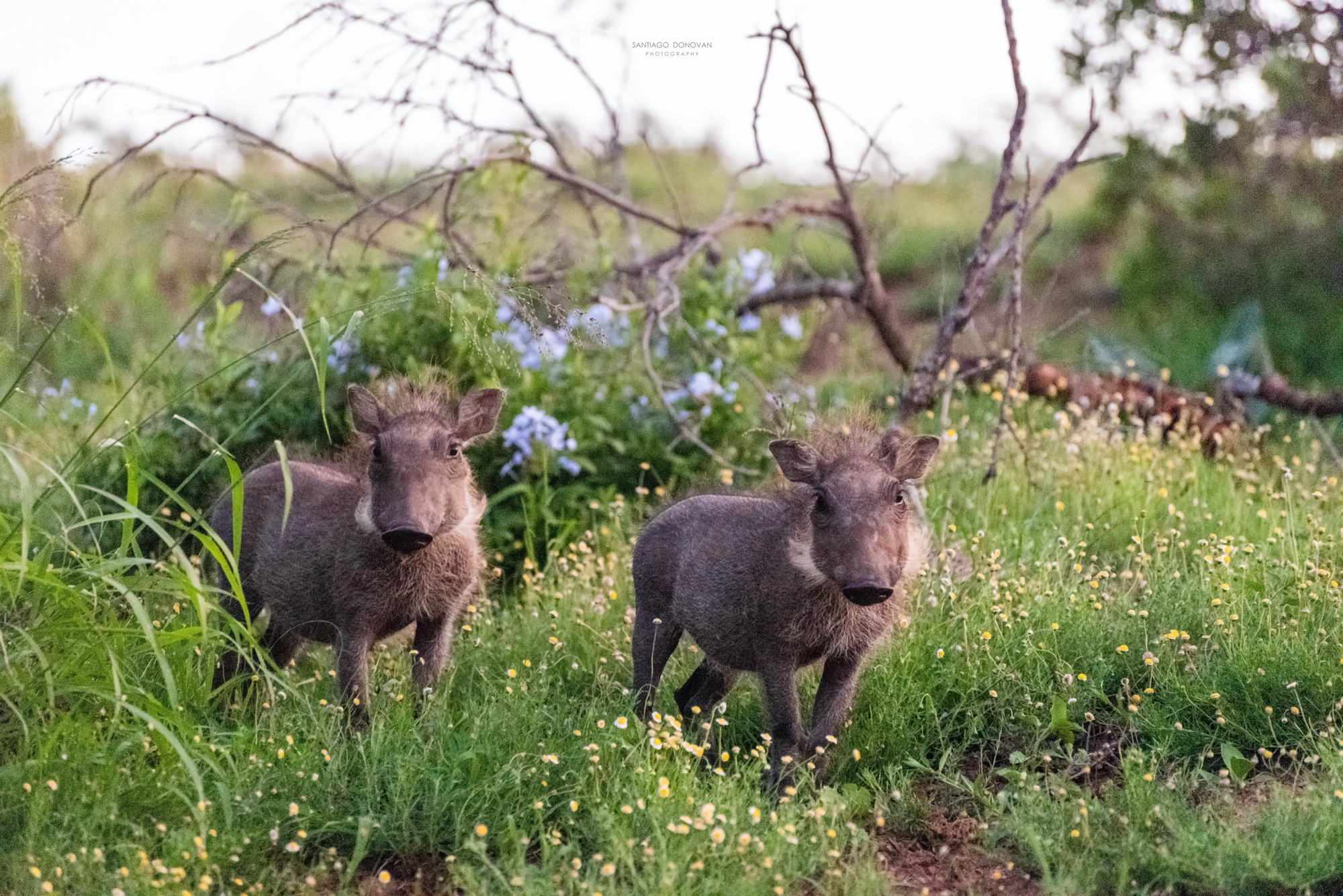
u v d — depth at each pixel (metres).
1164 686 9.12
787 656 9.00
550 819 8.01
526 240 15.28
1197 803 8.19
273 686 9.49
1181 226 20.45
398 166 17.98
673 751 8.62
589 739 8.62
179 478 12.79
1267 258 19.89
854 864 7.65
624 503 13.15
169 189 20.34
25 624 8.54
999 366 15.36
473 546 10.12
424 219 15.57
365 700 9.45
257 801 7.77
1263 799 8.00
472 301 13.54
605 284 15.85
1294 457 13.48
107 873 7.06
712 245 16.73
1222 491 12.55
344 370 13.49
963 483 13.13
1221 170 19.77
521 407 13.48
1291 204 19.95
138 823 7.60
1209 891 7.18
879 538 8.49
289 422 13.17
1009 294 16.11
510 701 9.13
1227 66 17.97
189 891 6.81
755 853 7.38
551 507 13.12
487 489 13.45
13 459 7.84
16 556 8.58
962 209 30.12
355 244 16.58
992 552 11.27
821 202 15.16
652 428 14.11
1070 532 11.94
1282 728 8.63
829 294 15.73
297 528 10.10
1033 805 8.05
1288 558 10.55
